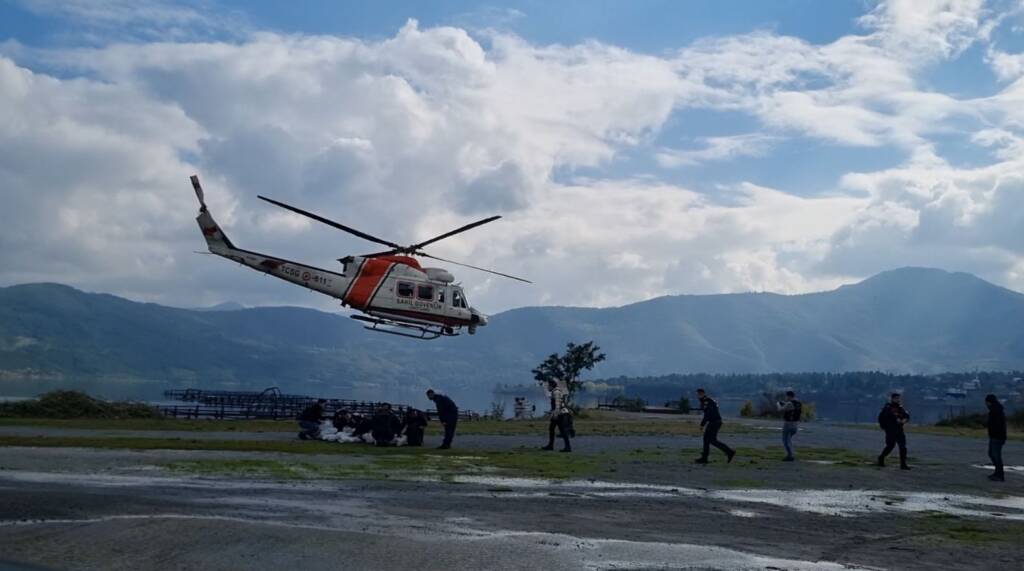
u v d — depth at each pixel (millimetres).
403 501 13453
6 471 15406
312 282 31766
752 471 20938
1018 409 54531
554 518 12414
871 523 13453
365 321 31953
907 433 43438
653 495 15633
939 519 14164
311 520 11281
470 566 8961
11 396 94812
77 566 8703
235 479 15453
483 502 13742
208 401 53312
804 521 13359
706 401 22812
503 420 50406
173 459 18438
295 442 25203
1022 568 10430
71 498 12203
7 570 8430
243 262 32250
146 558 8984
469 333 33125
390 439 25719
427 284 32000
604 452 25484
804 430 44062
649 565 9445
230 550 9258
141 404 41906
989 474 22281
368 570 8688
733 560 9945
